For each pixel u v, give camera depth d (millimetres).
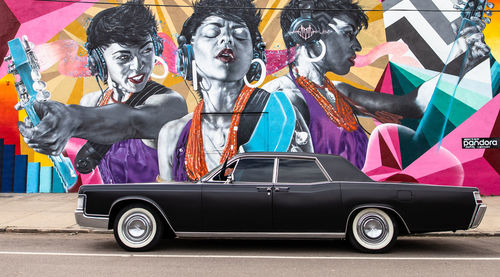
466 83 13086
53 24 13609
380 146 13055
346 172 6809
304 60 13328
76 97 13484
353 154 13031
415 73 13188
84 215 6727
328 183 6684
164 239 7867
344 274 5316
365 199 6570
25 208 10992
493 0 13219
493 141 12906
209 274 5277
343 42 13359
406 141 13039
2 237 8133
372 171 13008
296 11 13422
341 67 13305
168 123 13336
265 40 13406
